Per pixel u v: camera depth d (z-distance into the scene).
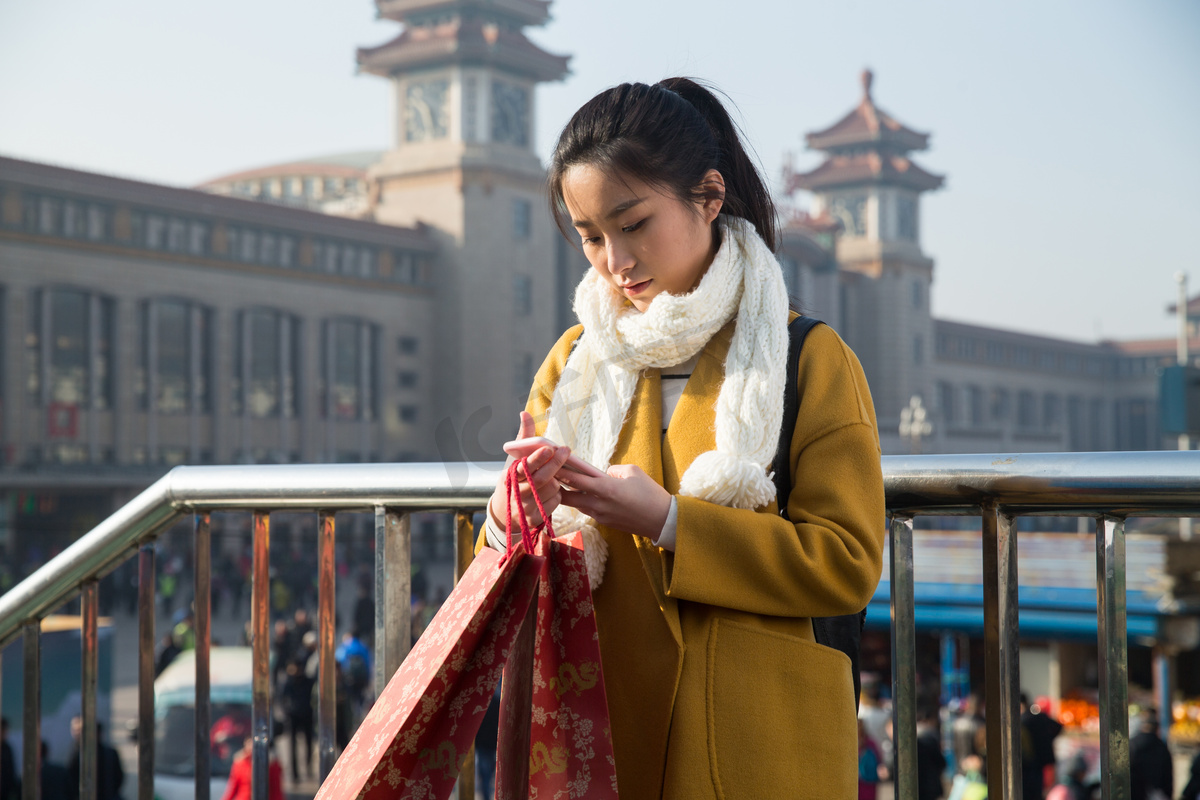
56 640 7.92
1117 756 1.17
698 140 1.07
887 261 70.31
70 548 1.77
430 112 54.12
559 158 1.08
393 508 1.53
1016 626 1.25
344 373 47.84
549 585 1.02
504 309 51.75
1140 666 13.34
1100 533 1.19
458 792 1.55
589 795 0.97
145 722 1.71
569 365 1.15
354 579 31.11
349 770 1.02
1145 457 1.14
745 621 1.00
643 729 1.02
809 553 0.96
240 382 44.03
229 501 1.63
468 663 1.00
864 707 10.31
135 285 40.88
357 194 66.94
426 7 55.34
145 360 41.22
